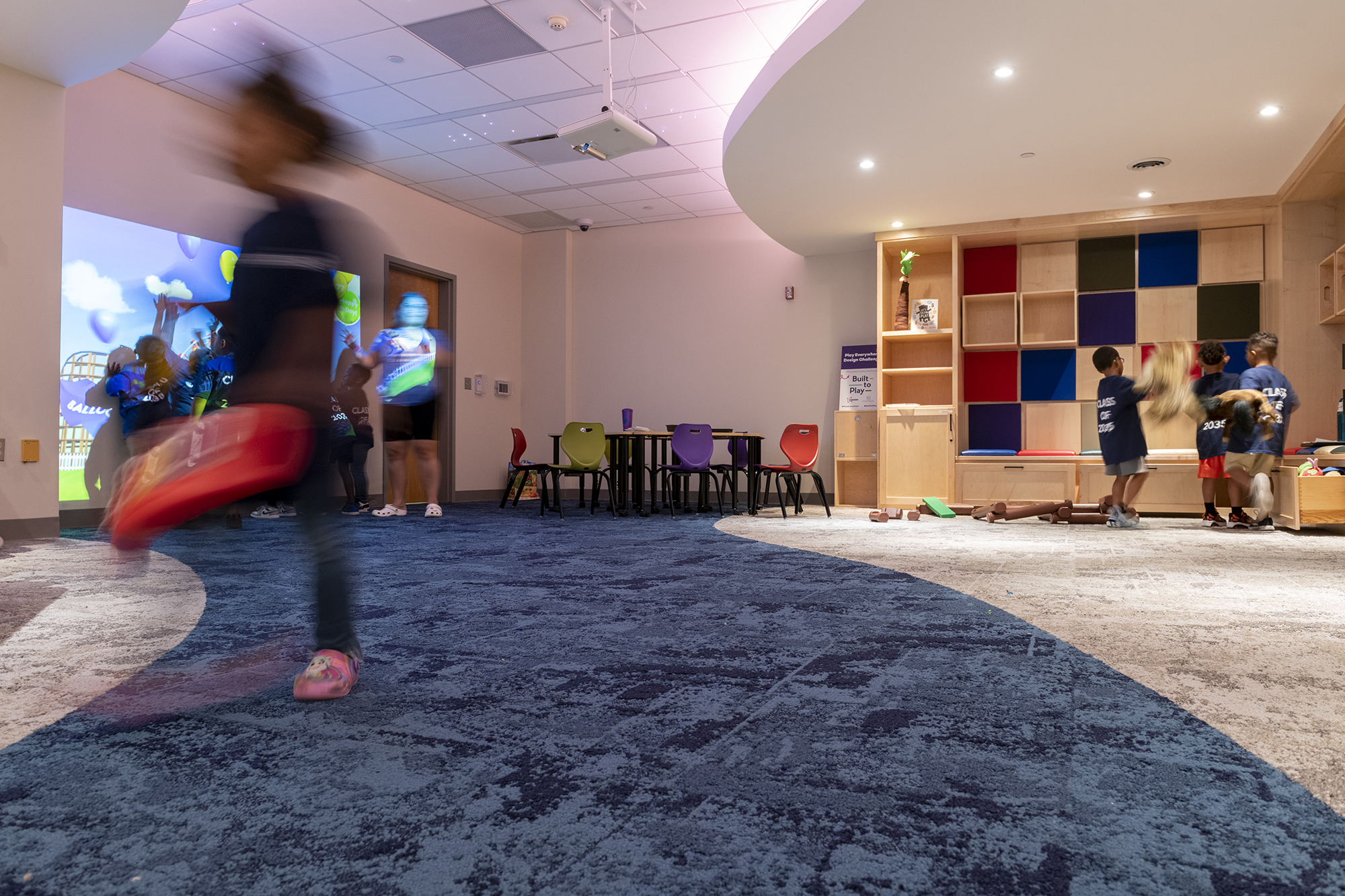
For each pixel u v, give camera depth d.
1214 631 2.31
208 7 4.96
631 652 2.07
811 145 5.65
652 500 7.33
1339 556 4.10
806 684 1.77
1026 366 7.78
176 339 6.06
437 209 8.72
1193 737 1.43
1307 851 1.00
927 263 8.15
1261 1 3.83
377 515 7.05
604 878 0.94
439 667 1.92
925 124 5.28
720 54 5.59
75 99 5.52
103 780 1.24
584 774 1.26
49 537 5.01
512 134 6.96
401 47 5.49
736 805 1.14
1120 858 0.98
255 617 2.52
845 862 0.97
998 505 6.63
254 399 1.51
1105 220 7.06
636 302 9.56
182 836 1.04
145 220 5.91
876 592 3.02
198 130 6.23
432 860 0.98
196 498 1.43
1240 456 5.59
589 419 9.73
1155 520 6.61
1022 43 4.25
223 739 1.42
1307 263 6.41
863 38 4.21
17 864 0.97
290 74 1.56
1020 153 5.77
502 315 9.69
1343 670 1.88
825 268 8.77
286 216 1.53
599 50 5.53
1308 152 5.65
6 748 1.38
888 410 7.71
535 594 2.98
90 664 1.95
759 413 8.98
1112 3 3.88
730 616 2.54
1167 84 4.69
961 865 0.96
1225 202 6.72
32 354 5.01
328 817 1.10
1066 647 2.12
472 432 9.22
